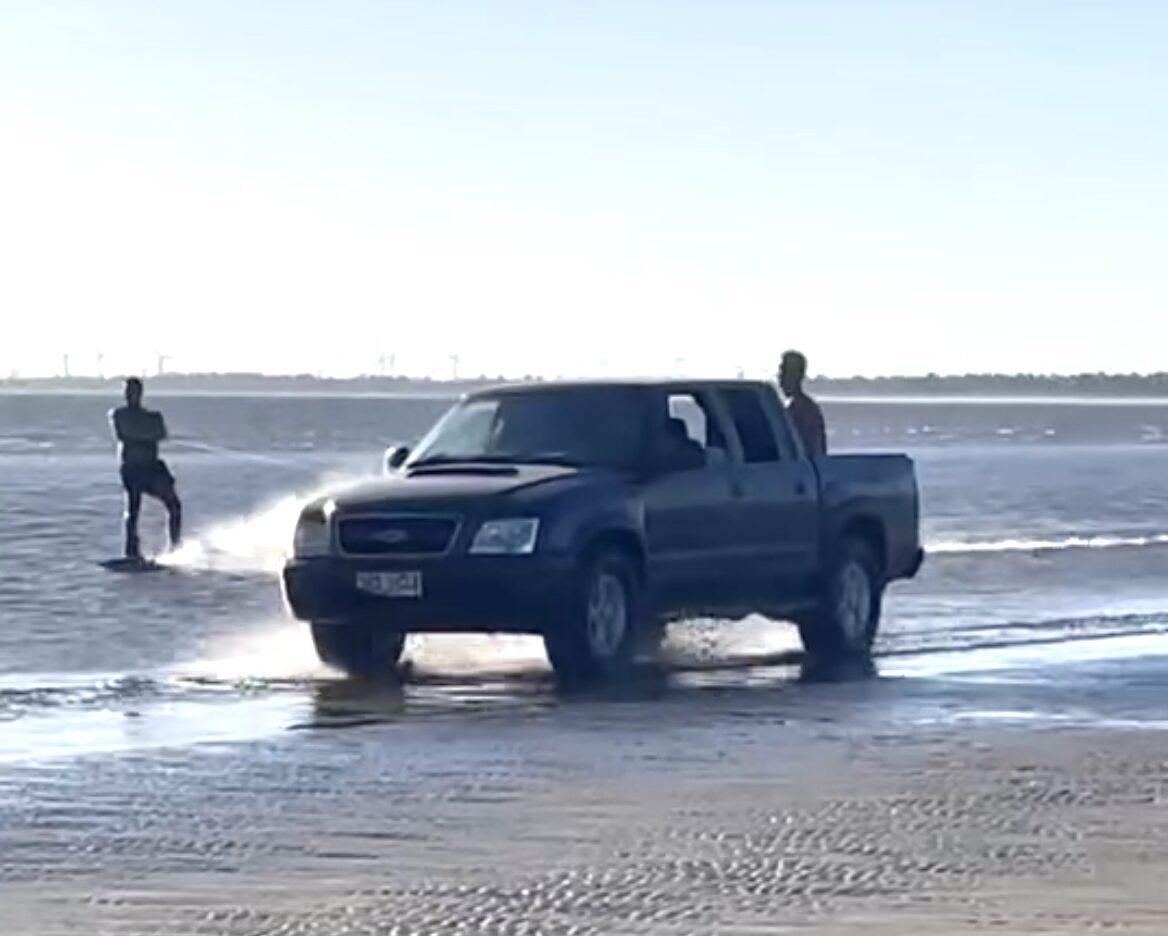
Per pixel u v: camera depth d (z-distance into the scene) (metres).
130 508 46.75
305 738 23.33
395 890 16.16
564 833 18.20
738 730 23.92
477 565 28.00
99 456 110.69
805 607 31.81
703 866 16.91
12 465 96.50
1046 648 32.72
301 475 87.00
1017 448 161.38
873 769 21.30
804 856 17.25
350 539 28.50
